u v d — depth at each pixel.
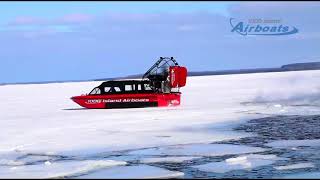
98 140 18.44
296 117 25.14
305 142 16.92
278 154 14.82
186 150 15.95
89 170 12.95
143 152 15.73
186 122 23.80
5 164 14.23
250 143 17.09
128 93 32.72
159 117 26.25
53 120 26.27
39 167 13.51
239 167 13.08
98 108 32.94
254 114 27.17
